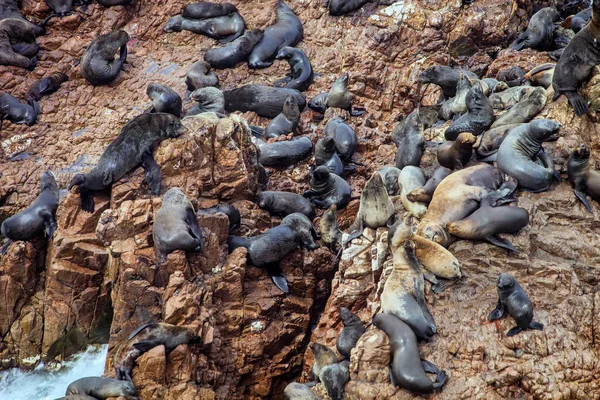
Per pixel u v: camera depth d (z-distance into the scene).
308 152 39.16
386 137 40.88
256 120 41.72
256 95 41.47
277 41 44.38
